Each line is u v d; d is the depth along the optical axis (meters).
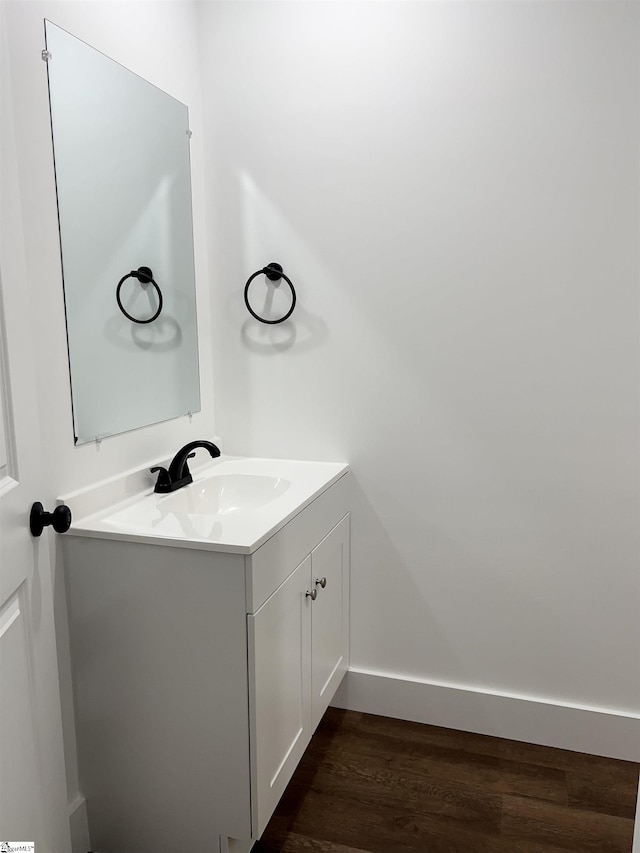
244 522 1.66
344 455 2.28
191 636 1.58
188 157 2.19
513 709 2.21
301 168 2.18
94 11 1.72
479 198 2.04
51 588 1.50
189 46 2.17
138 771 1.70
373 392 2.22
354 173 2.14
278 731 1.72
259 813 1.62
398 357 2.18
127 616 1.63
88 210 1.72
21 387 1.35
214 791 1.63
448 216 2.07
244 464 2.29
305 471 2.18
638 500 2.03
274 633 1.66
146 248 1.98
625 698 2.12
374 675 2.35
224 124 2.24
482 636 2.23
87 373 1.74
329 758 2.12
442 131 2.04
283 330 2.28
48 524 1.42
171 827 1.69
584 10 1.88
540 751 2.17
